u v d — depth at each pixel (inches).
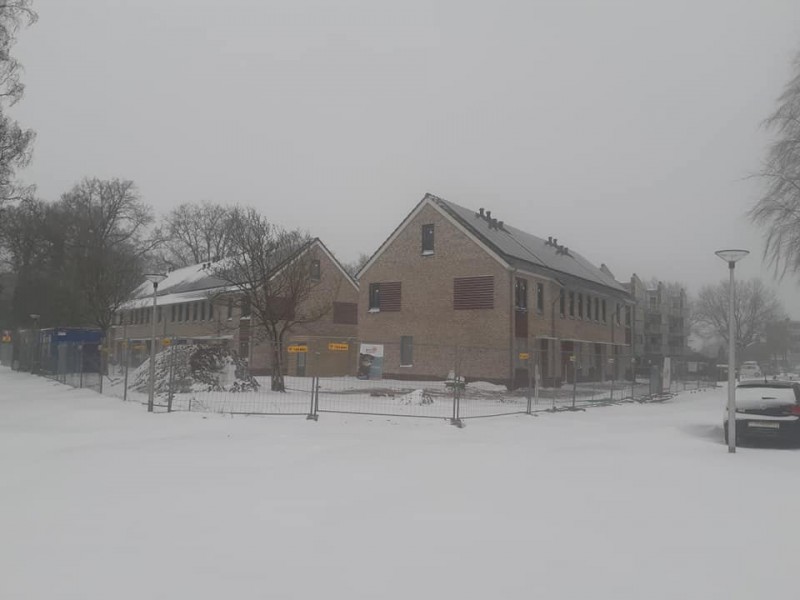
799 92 1094.4
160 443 474.0
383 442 502.6
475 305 1270.9
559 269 1467.8
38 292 1953.7
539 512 293.6
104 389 972.6
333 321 1688.0
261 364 1551.4
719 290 3400.6
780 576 212.5
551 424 662.5
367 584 200.5
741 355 3253.0
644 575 211.8
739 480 377.4
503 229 1535.4
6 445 460.4
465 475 378.9
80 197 2231.8
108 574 205.2
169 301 1921.8
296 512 286.2
